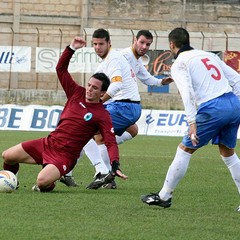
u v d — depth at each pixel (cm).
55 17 11950
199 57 2639
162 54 10388
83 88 3033
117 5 12069
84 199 2891
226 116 2611
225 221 2505
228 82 2711
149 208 2714
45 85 11694
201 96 2617
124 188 3338
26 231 2225
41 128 7819
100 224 2366
